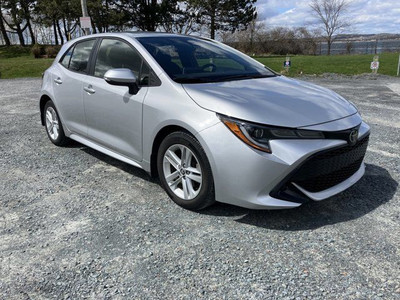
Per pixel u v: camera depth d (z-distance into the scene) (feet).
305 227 9.83
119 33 13.60
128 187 12.48
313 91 11.62
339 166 9.87
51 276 7.93
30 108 27.68
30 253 8.76
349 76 51.80
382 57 83.92
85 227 9.91
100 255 8.65
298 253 8.68
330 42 152.25
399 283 7.63
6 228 9.89
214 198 10.05
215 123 9.42
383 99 30.42
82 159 15.43
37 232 9.68
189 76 11.35
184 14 108.17
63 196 11.84
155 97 10.94
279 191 9.34
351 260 8.39
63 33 157.48
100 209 10.91
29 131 20.29
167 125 10.48
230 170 9.29
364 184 12.52
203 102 9.86
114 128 12.69
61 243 9.16
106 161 15.16
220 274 7.95
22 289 7.54
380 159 15.07
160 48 12.38
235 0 105.60
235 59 13.88
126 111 11.88
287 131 9.07
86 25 56.49
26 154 16.19
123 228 9.84
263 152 8.98
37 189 12.40
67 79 14.99
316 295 7.30
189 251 8.79
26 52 124.26
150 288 7.54
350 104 11.63
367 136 10.96
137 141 11.76
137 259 8.49
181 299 7.22
